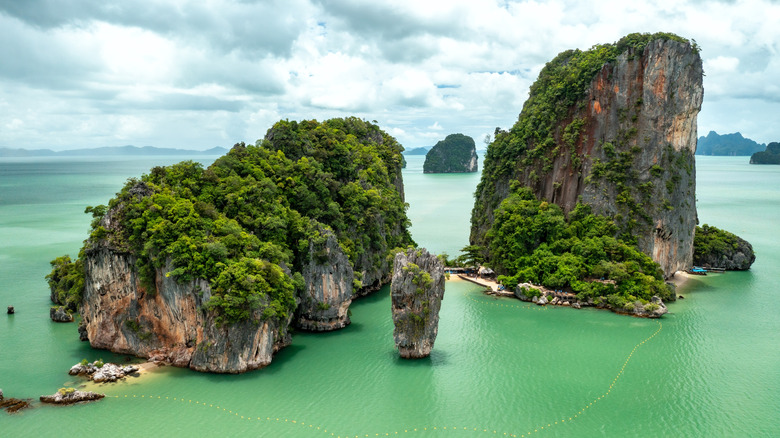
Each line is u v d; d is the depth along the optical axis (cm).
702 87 11381
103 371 6619
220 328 6706
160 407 5981
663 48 11094
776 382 6775
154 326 7188
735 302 10131
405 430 5688
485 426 5788
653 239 11100
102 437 5406
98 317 7338
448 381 6781
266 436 5512
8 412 5809
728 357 7562
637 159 11312
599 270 10150
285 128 11369
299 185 9881
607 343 8106
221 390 6400
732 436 5584
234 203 8544
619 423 5856
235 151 10012
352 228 10231
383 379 6812
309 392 6425
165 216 7312
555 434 5653
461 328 8794
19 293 10331
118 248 7075
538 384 6738
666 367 7238
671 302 10138
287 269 7944
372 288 10712
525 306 10000
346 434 5591
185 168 8781
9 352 7369
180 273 6750
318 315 8412
